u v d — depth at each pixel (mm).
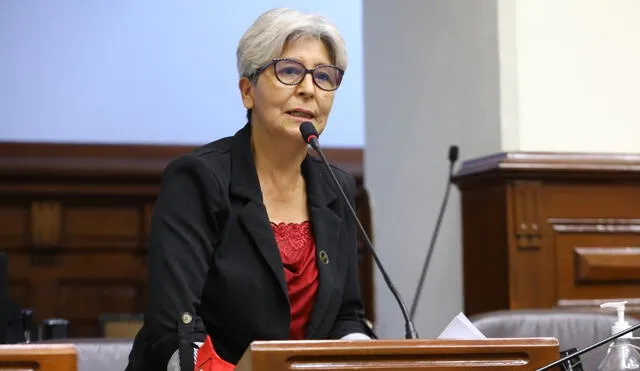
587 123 9852
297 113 5422
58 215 14758
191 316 4777
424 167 11414
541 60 9828
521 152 9508
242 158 5441
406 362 3781
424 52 11367
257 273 5207
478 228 9914
